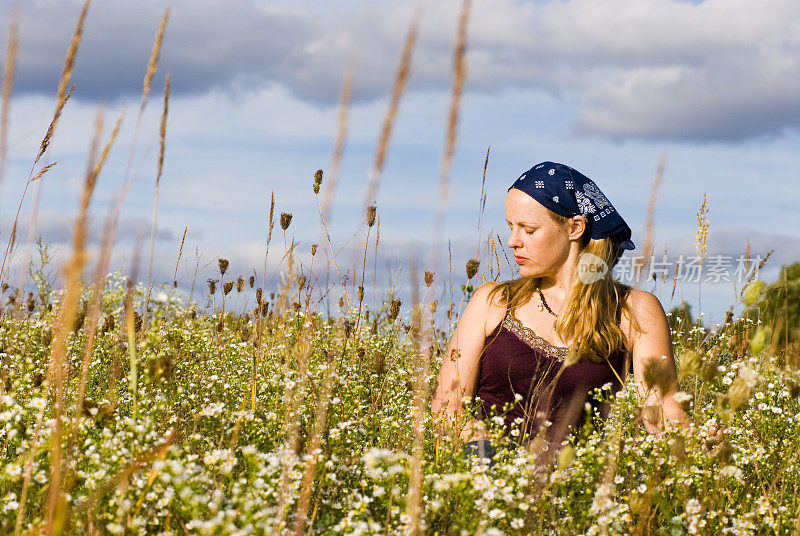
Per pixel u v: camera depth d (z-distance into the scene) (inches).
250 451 104.7
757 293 88.2
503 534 96.4
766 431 132.3
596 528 97.3
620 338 134.4
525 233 140.1
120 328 163.8
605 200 141.0
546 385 133.9
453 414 134.3
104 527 88.6
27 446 104.9
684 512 101.8
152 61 69.4
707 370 84.0
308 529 98.7
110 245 67.7
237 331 222.5
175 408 140.9
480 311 145.6
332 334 201.3
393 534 94.0
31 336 183.5
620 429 112.7
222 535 83.6
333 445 123.0
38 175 80.8
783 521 107.2
